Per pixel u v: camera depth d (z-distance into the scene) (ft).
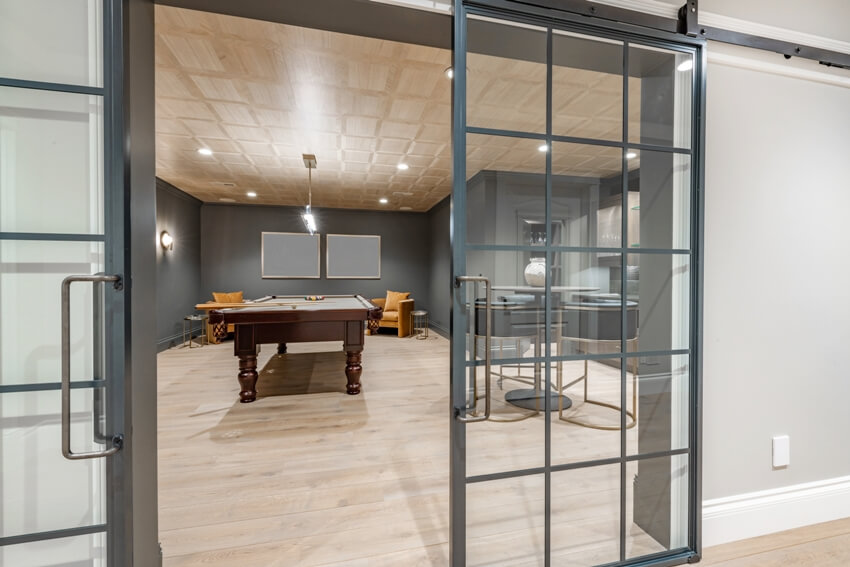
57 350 3.01
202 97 8.71
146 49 3.57
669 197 4.26
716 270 4.59
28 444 2.95
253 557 4.36
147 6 3.58
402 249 24.54
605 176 4.03
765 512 4.81
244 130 10.77
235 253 22.16
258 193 19.45
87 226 3.06
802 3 4.73
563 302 3.92
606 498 4.13
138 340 3.46
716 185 4.55
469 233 3.61
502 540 3.78
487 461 3.73
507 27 3.73
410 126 10.44
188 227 19.84
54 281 2.99
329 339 10.64
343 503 5.46
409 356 16.12
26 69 2.92
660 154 4.23
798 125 4.86
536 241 3.82
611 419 4.12
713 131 4.53
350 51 6.89
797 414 4.97
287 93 8.53
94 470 3.09
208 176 16.01
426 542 4.65
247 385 9.96
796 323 4.93
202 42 6.61
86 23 3.02
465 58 3.58
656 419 4.28
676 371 4.34
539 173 3.82
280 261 22.79
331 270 23.48
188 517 5.10
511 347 3.76
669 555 4.30
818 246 4.99
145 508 3.63
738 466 4.75
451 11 3.72
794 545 4.62
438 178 16.28
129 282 3.06
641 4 4.07
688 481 4.38
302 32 6.32
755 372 4.79
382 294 24.29
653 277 4.23
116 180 3.01
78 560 3.09
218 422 8.59
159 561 3.93
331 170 15.05
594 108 3.98
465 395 3.60
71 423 3.01
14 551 2.97
